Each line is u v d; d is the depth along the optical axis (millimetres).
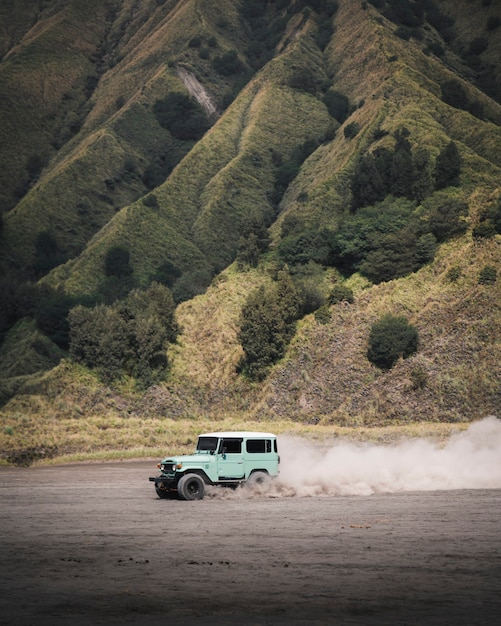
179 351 100250
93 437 68875
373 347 87375
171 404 91000
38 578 16125
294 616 12938
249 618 12828
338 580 15664
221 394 92625
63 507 28875
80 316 97875
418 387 80938
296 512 26531
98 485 38469
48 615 13125
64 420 80750
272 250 120000
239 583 15453
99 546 19984
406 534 21500
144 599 14219
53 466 54469
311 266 109625
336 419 80500
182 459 30828
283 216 154125
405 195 124125
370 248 107375
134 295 108750
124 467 51312
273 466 32219
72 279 167750
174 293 155375
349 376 86375
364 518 24875
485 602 13820
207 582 15570
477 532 21859
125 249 173125
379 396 82000
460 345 84750
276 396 87812
